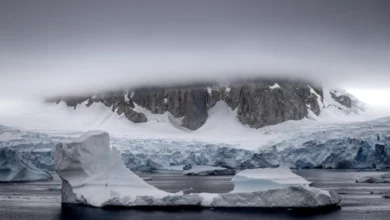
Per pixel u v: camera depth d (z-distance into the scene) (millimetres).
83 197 110000
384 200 121500
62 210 106875
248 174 113250
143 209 104312
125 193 109312
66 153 112375
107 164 114375
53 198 132375
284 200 104750
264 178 110875
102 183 111312
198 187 160000
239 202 106125
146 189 112750
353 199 123625
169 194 109500
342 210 105625
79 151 111812
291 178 113125
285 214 99062
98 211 103125
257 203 105250
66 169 113250
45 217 101750
